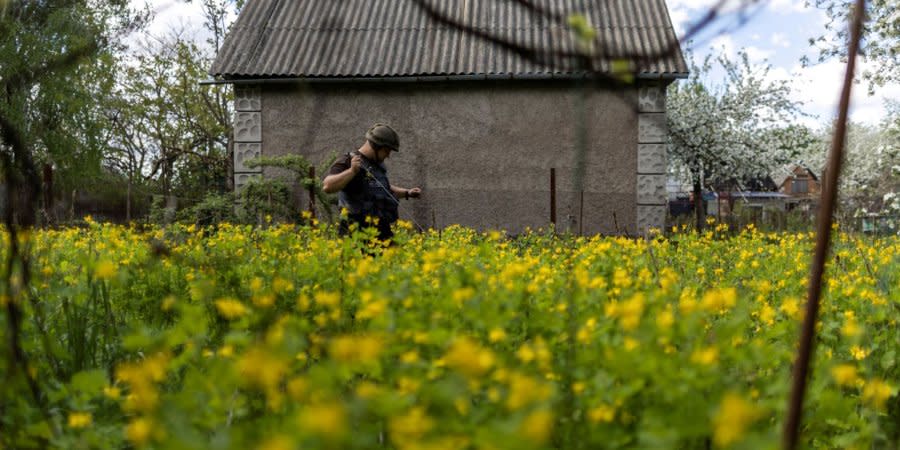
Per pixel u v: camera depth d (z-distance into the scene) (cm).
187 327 184
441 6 1449
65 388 193
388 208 608
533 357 174
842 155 133
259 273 338
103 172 2152
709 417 145
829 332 277
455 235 704
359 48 1366
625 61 125
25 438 182
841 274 432
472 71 1305
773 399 179
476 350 150
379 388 171
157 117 3014
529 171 1336
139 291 348
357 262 344
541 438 112
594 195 1318
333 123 1345
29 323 246
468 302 213
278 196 1092
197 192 2119
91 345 284
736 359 185
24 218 205
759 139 2428
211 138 3062
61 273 378
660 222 1302
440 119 1352
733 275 464
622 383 170
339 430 110
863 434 204
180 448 126
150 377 172
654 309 226
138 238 516
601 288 247
